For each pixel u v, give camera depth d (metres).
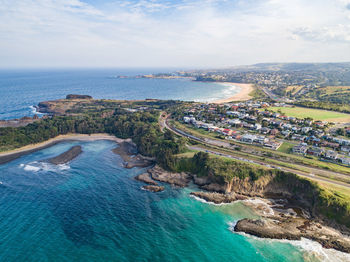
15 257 62.44
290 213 84.06
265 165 106.94
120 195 94.88
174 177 110.94
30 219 78.00
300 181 92.44
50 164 125.25
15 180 105.94
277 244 69.19
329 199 80.00
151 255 64.62
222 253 66.00
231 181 97.88
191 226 76.81
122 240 69.81
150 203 89.62
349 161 108.19
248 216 82.00
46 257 62.78
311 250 66.88
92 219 78.94
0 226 74.12
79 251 65.12
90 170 118.25
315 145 134.50
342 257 64.31
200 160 112.69
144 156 136.62
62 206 85.94
